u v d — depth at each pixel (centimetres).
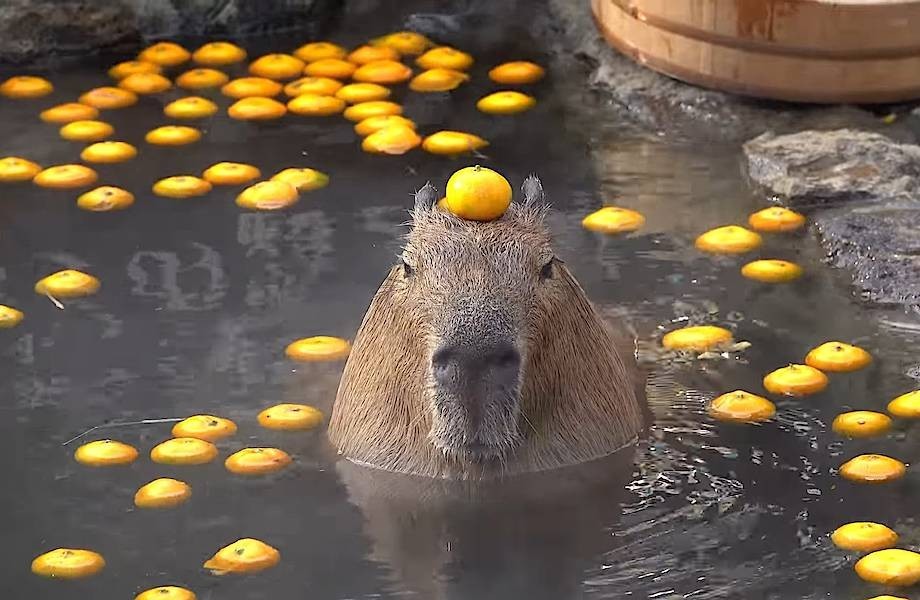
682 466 788
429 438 757
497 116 1210
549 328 761
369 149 1141
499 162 1130
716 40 1184
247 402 849
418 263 748
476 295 718
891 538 718
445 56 1314
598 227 1037
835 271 985
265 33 1409
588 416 792
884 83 1166
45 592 686
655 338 913
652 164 1131
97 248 1006
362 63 1312
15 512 749
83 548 718
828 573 694
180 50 1330
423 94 1250
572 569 702
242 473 781
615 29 1277
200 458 793
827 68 1161
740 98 1211
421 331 743
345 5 1434
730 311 941
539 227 780
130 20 1375
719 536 726
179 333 916
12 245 1009
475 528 736
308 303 944
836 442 806
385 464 787
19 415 835
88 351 898
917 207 1047
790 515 743
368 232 1024
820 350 887
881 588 681
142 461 793
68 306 944
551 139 1170
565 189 1091
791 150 1114
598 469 785
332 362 886
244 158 1130
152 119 1198
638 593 681
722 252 1005
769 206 1070
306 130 1175
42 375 873
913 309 938
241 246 1010
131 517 745
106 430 822
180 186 1080
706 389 862
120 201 1063
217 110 1212
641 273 983
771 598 676
